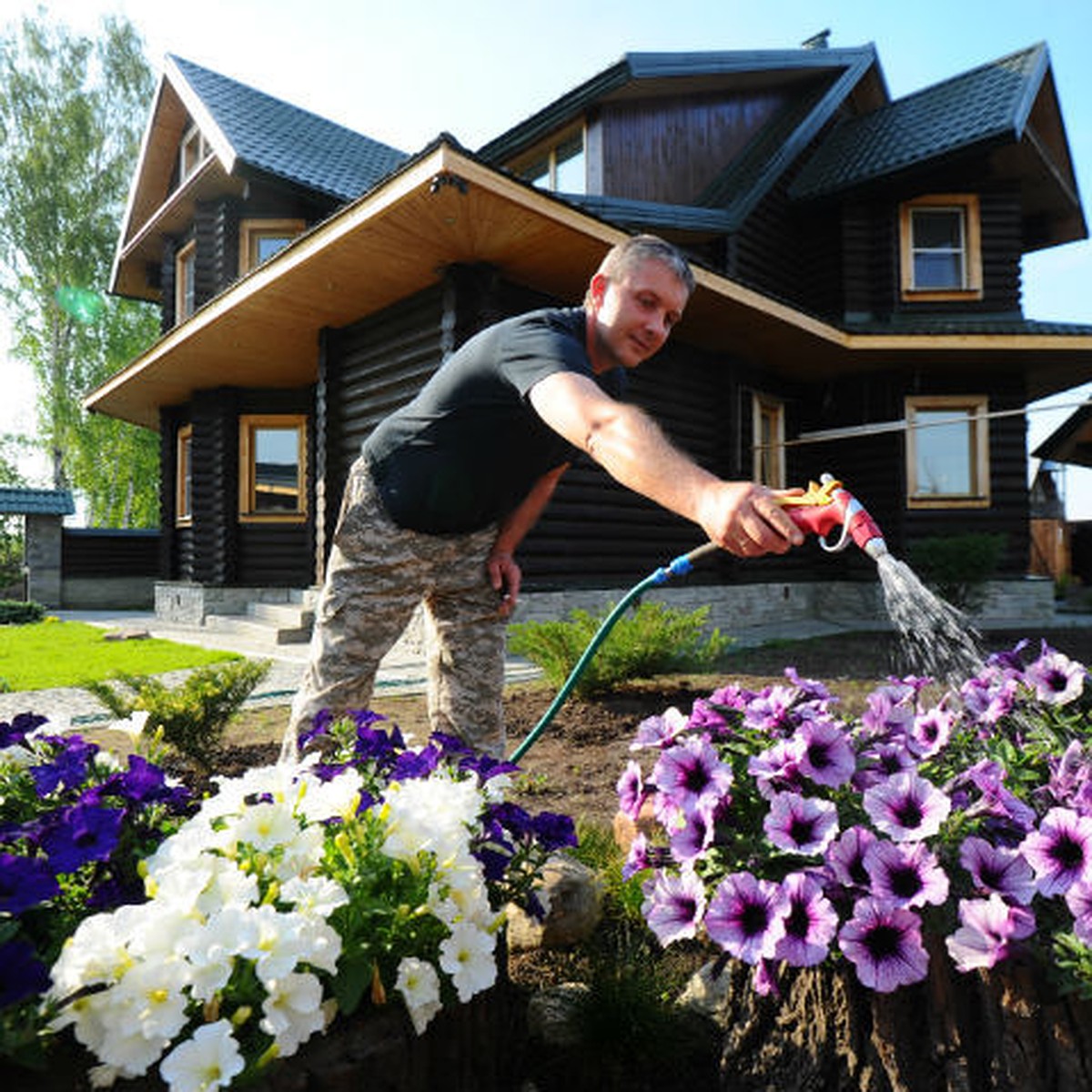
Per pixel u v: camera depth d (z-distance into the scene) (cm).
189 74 1205
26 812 147
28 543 1727
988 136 984
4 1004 90
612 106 1098
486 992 139
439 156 539
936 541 993
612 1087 159
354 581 228
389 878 124
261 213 1187
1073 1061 117
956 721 182
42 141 2195
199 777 358
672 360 948
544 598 770
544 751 407
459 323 711
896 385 1140
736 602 1024
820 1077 137
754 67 1127
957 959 118
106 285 2255
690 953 209
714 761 146
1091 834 121
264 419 1159
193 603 1161
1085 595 1559
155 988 96
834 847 131
